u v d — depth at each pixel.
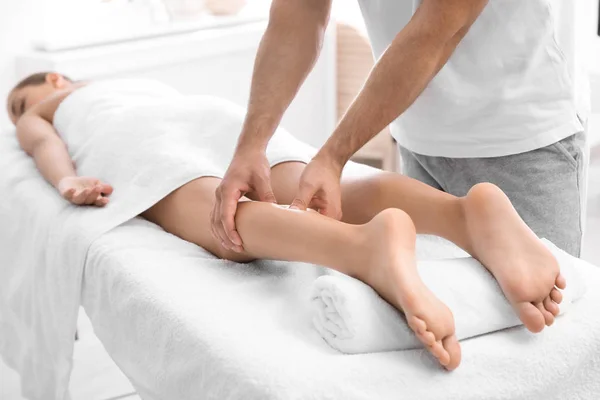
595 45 3.52
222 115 2.08
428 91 1.73
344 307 1.30
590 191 3.64
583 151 1.80
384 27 1.77
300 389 1.21
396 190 1.58
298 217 1.47
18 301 2.04
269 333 1.36
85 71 3.04
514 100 1.70
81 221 1.88
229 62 3.47
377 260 1.34
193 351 1.38
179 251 1.72
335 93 3.80
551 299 1.38
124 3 3.37
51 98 2.43
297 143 2.12
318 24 1.69
